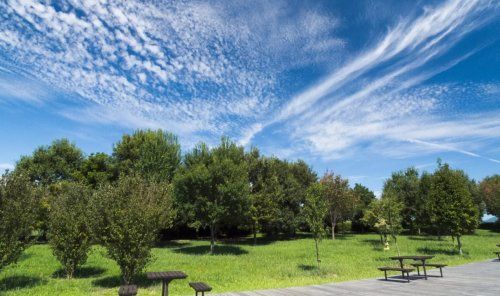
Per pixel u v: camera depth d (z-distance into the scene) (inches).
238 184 1103.0
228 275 621.6
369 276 600.7
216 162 1144.2
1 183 501.7
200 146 1259.8
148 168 1416.1
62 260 588.1
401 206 1138.0
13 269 644.7
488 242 1336.1
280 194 1563.7
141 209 526.0
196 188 1116.5
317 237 748.6
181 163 1565.0
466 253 979.9
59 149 1630.2
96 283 542.3
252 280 575.2
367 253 996.6
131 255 513.0
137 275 597.6
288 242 1444.4
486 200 2169.0
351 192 1621.6
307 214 761.0
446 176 1031.6
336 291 432.8
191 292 468.1
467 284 472.7
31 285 517.3
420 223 1621.6
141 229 520.7
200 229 1766.7
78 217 596.7
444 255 937.5
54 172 1566.2
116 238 509.7
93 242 607.2
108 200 524.7
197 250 1117.1
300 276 622.8
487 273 585.6
